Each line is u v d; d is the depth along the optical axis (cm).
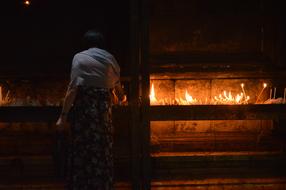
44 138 608
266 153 577
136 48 518
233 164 566
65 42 685
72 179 473
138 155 525
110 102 482
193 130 675
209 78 690
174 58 682
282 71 682
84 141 462
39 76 682
